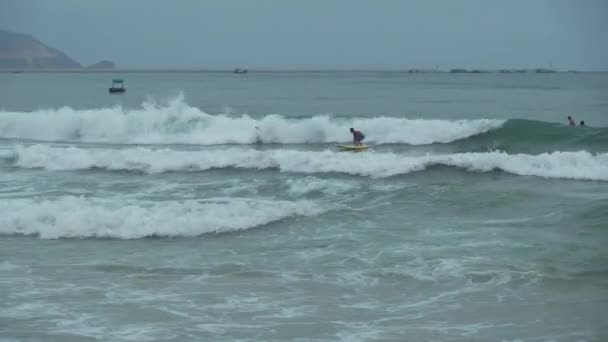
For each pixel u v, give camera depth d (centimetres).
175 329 1594
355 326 1606
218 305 1753
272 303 1767
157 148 4956
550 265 2027
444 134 4891
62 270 2055
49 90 16250
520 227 2461
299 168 3634
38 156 3972
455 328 1590
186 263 2119
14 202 2720
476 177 3366
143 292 1856
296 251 2228
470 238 2331
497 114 7981
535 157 3475
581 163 3412
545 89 15925
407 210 2753
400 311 1705
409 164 3512
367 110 8662
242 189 3170
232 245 2314
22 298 1806
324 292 1848
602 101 10625
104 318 1662
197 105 9906
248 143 5206
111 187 3253
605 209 2633
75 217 2517
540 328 1581
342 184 3216
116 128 5528
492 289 1850
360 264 2077
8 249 2288
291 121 5312
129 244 2342
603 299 1752
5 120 5666
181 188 3212
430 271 2000
